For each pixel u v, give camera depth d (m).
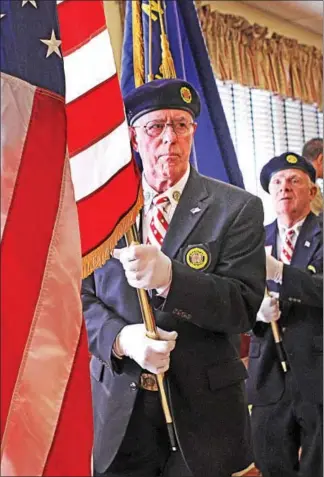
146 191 1.64
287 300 2.04
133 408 1.57
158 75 2.08
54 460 1.09
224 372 1.59
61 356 1.12
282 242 2.24
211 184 1.64
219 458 1.55
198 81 2.28
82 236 1.41
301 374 2.13
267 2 4.02
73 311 1.14
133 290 1.61
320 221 2.21
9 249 1.10
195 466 1.54
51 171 1.15
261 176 2.31
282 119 4.31
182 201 1.61
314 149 2.56
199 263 1.54
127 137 1.45
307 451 2.16
